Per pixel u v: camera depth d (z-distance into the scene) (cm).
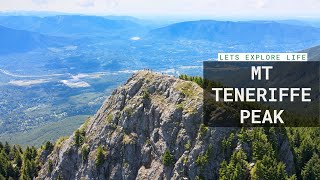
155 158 16450
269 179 13838
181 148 15700
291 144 16538
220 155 14875
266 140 14812
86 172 18012
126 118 17925
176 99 16912
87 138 19075
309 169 15600
